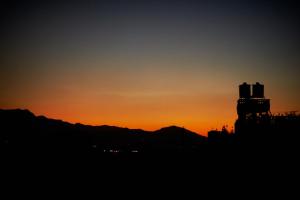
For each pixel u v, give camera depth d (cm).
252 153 3009
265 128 3117
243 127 3372
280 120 2997
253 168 2700
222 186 2466
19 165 3594
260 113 3353
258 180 2398
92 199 2302
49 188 2656
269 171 2516
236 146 3381
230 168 2958
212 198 2175
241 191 2241
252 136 3203
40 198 2305
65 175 3269
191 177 2984
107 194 2464
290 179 2261
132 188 2672
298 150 2611
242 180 2500
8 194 2386
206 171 3119
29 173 3262
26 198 2294
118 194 2458
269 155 2786
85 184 2867
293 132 2792
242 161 2989
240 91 3444
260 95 3391
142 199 2281
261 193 2111
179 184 2752
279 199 1939
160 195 2398
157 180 3011
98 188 2692
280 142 2820
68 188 2672
